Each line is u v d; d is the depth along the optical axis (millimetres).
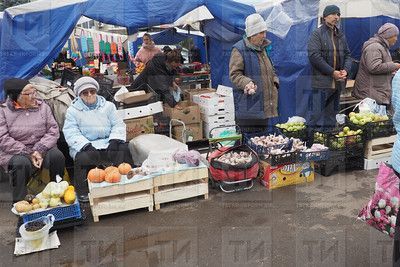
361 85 5805
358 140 4992
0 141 4219
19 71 5184
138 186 4066
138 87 6422
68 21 5379
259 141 4758
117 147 4500
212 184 4730
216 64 8453
